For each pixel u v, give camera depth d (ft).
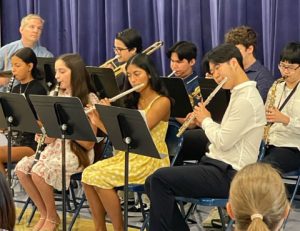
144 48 17.43
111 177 11.69
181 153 13.43
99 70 13.42
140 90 11.89
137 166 11.78
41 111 11.39
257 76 13.64
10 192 5.89
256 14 15.67
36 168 12.71
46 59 14.82
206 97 12.41
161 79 11.97
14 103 11.92
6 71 15.92
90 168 11.97
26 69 14.61
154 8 17.25
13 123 12.16
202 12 16.46
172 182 10.44
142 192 11.89
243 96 10.39
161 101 11.76
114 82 13.34
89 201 12.14
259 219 5.55
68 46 19.33
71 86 12.60
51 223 12.93
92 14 18.38
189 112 12.55
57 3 19.22
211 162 10.70
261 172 5.84
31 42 17.83
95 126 12.07
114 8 17.80
